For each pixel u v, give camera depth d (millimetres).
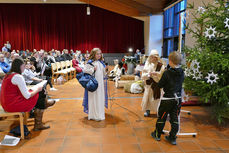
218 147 2623
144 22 14969
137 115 3836
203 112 4004
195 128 3242
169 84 2523
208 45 3396
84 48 15094
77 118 3674
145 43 14648
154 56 3320
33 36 14562
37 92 2824
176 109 2637
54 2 14172
